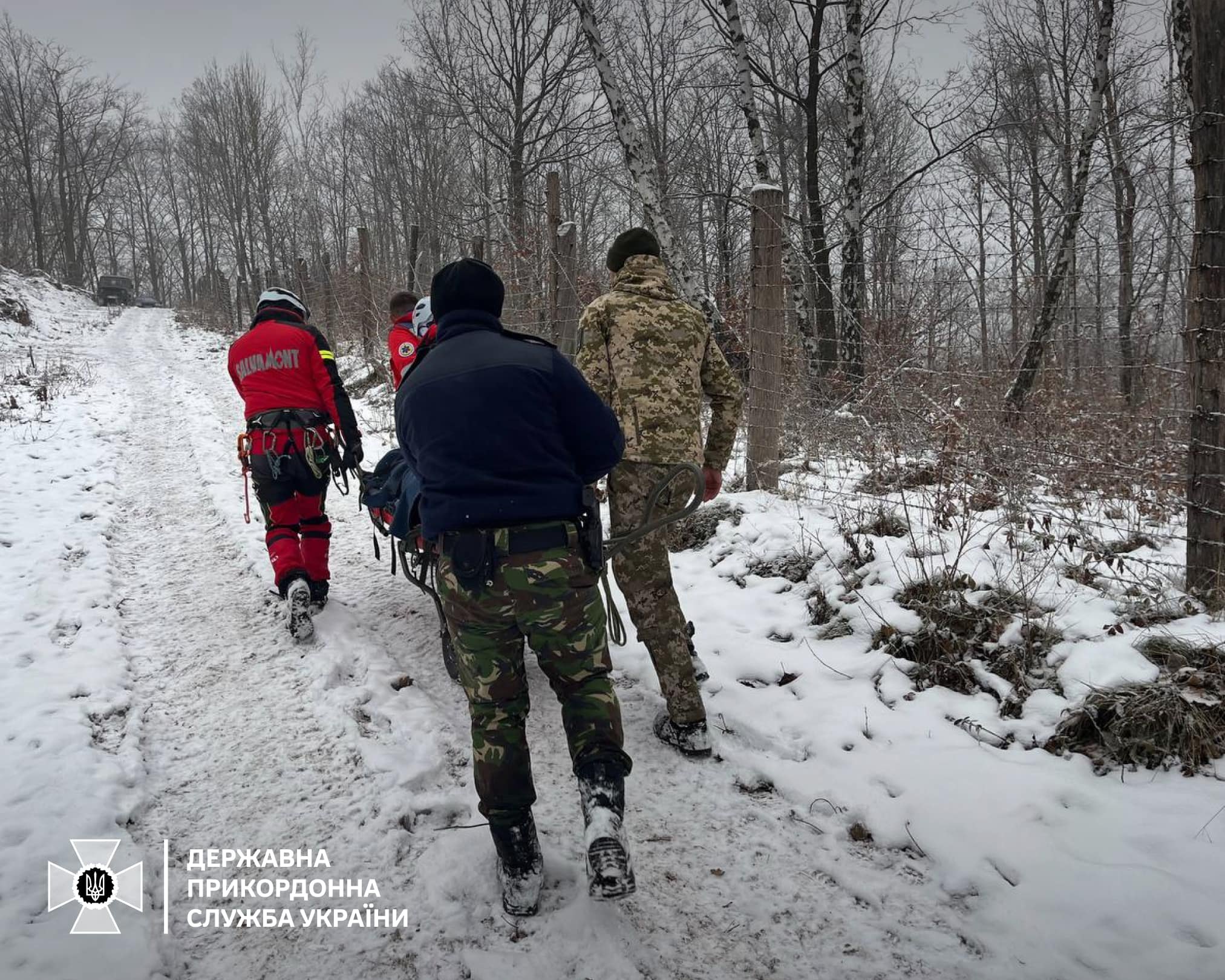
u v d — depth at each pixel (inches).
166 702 141.9
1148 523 182.2
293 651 161.5
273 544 169.3
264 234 1434.5
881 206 403.5
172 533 244.8
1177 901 85.8
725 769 120.0
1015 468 198.2
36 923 88.0
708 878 97.4
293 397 172.7
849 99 398.0
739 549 189.8
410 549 130.1
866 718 125.9
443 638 147.9
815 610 157.8
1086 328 259.6
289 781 118.4
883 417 238.1
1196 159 135.3
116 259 2891.2
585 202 823.1
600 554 95.6
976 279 280.1
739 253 557.9
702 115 722.8
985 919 88.4
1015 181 563.5
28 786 112.1
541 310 410.6
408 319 173.2
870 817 105.7
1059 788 105.3
